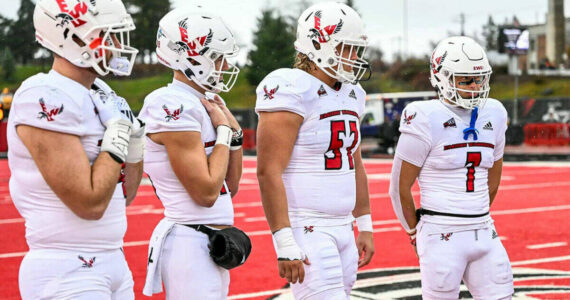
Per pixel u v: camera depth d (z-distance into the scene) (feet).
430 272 17.99
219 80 14.38
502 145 19.06
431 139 17.80
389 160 98.37
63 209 11.75
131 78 172.35
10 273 29.78
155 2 173.68
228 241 13.52
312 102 15.90
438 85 17.98
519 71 207.72
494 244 18.12
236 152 15.02
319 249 15.76
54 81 11.75
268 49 174.19
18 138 11.73
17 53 167.12
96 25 11.81
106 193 11.69
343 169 16.34
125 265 12.76
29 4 167.43
